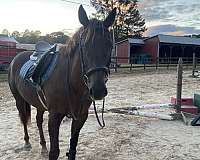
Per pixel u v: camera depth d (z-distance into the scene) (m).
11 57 23.42
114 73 23.53
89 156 4.97
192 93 12.95
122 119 7.72
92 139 5.89
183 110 8.18
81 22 3.50
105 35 3.33
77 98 3.79
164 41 44.19
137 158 4.93
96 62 3.24
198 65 35.25
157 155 5.08
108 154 5.09
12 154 5.02
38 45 5.11
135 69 28.09
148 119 7.80
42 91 4.13
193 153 5.21
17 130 6.46
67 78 3.75
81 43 3.51
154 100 10.91
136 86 15.52
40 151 5.18
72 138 4.21
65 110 3.89
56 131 3.89
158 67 31.59
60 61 3.93
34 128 6.67
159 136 6.19
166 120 7.66
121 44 44.41
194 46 48.56
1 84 15.49
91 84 3.24
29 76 4.43
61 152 5.15
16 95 5.36
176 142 5.80
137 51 46.75
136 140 5.88
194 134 6.38
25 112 5.31
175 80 18.86
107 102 10.24
